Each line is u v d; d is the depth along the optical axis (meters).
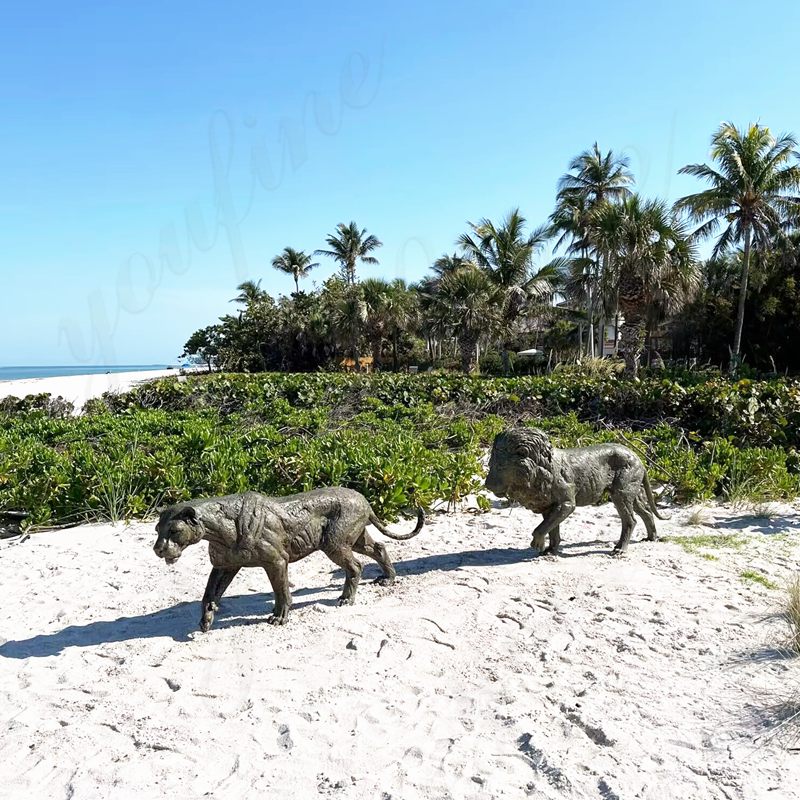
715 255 30.75
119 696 4.04
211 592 4.92
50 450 9.73
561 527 7.50
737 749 3.32
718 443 9.88
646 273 26.69
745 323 35.50
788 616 4.72
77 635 4.98
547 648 4.48
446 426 13.35
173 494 8.68
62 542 7.45
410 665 4.31
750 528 7.37
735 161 28.20
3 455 9.52
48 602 5.69
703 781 3.11
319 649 4.53
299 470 8.45
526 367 43.97
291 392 18.48
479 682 4.11
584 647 4.48
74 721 3.78
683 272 27.36
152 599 5.68
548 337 45.19
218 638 4.74
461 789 3.14
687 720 3.60
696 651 4.39
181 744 3.54
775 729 3.45
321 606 5.20
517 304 35.22
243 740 3.56
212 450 9.82
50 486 8.45
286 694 3.99
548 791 3.09
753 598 5.25
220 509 4.70
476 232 36.69
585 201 35.44
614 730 3.51
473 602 5.26
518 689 3.99
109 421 13.07
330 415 15.95
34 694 4.09
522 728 3.59
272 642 4.64
